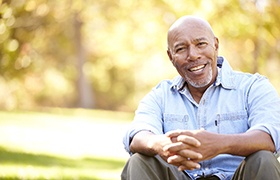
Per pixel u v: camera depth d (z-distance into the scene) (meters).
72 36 28.42
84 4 13.16
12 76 9.91
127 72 35.94
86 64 33.78
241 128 3.93
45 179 7.25
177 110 4.05
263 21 9.70
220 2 9.56
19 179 7.02
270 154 3.51
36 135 15.45
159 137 3.64
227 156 3.91
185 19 3.96
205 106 3.99
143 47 16.61
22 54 9.38
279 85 16.56
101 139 15.80
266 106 3.85
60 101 36.28
